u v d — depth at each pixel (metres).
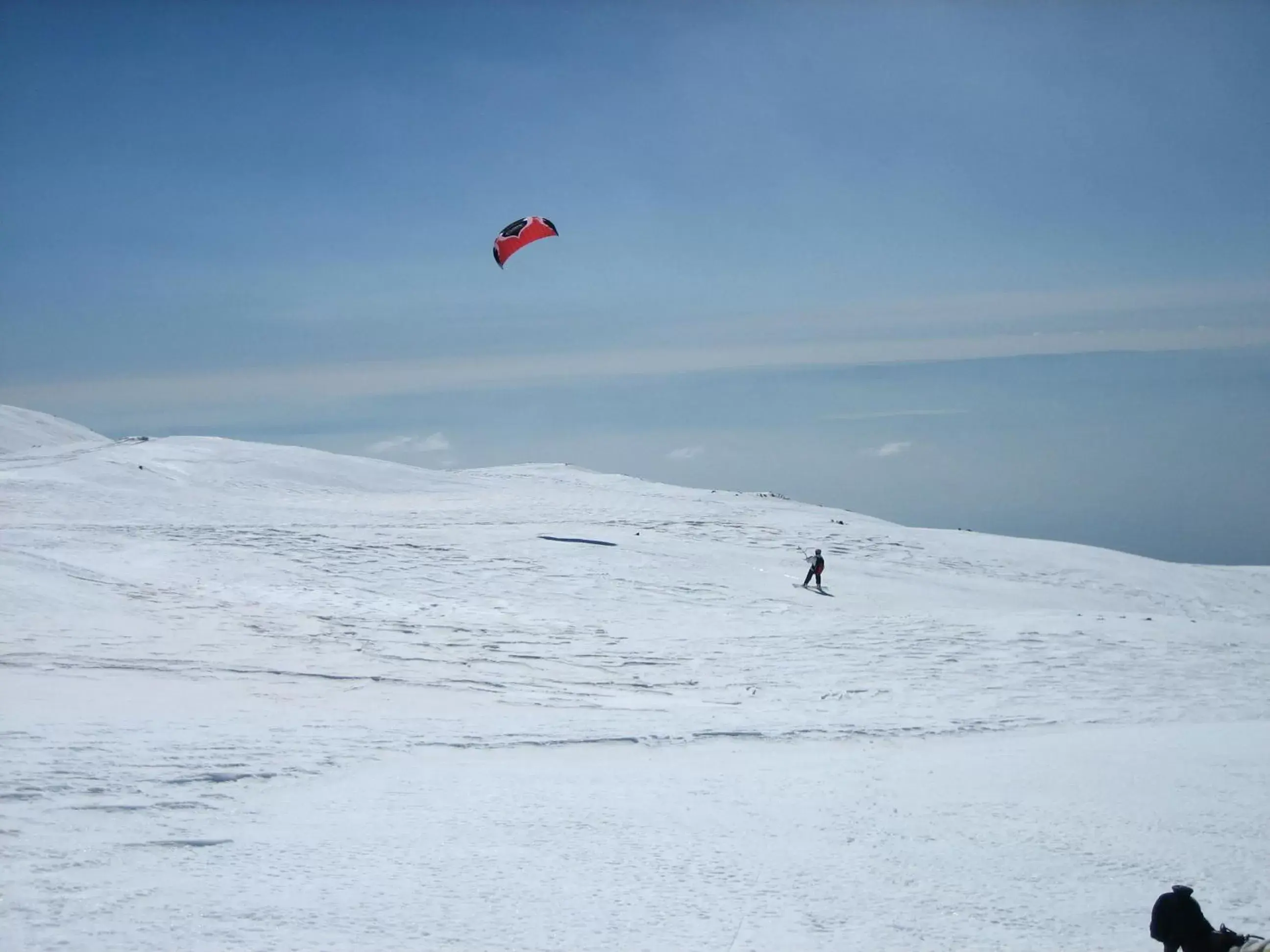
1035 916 7.63
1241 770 13.40
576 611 30.48
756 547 44.31
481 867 8.28
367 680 20.25
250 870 7.98
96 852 8.18
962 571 43.47
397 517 49.19
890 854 9.21
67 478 53.59
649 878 8.17
